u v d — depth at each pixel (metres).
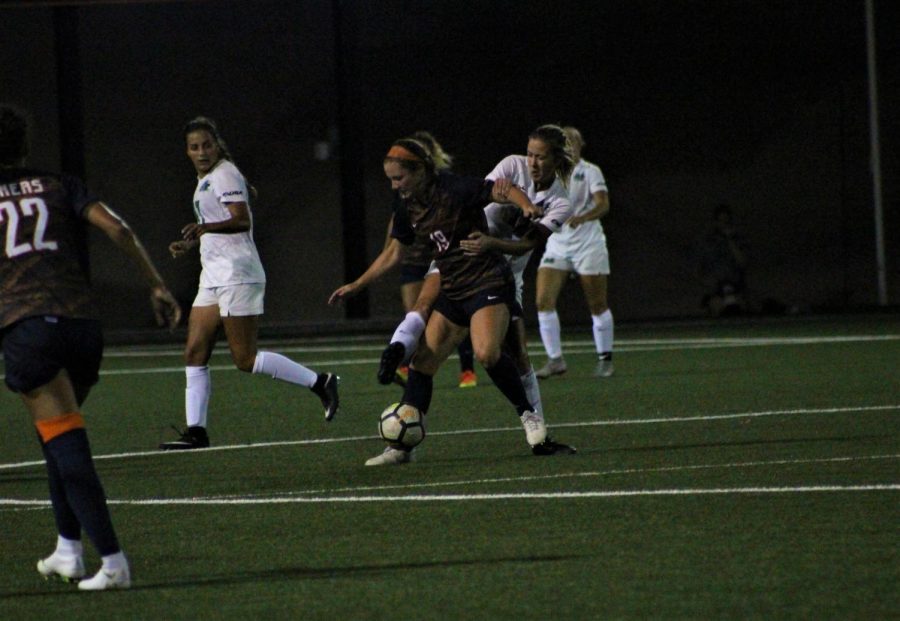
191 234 29.44
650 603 16.09
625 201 78.12
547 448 27.59
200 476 26.69
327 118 76.94
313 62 76.56
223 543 20.19
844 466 24.91
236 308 30.77
